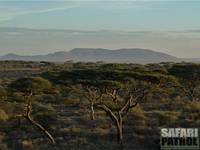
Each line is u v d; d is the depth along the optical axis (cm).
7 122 4738
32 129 4381
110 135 3906
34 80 4059
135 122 4216
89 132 4038
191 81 5988
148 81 4312
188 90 6256
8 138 4141
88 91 4647
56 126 4434
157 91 6353
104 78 4331
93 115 4678
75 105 5928
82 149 3575
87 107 5709
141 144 3584
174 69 6003
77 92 6334
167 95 6562
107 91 4416
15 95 4219
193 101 5856
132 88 4341
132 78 4266
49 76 5028
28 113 3959
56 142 3859
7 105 5369
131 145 3559
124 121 4269
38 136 4128
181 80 5891
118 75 4300
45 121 4622
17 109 5259
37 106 5600
